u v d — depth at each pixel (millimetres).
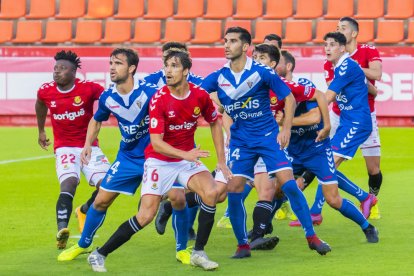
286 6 62844
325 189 23312
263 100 21516
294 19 62625
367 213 26625
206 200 19812
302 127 23062
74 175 23547
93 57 53281
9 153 44406
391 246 23000
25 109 54219
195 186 19875
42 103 24328
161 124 19344
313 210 26219
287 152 23219
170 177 19859
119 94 20453
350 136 26547
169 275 19688
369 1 61969
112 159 41188
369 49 29562
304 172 25016
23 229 25844
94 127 21469
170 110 19406
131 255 22156
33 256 22047
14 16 64562
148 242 23906
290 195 21516
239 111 21578
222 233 25359
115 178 20797
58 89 23656
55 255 22156
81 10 64562
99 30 63000
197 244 20109
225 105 21750
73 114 23734
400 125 52969
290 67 24266
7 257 21938
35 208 29609
